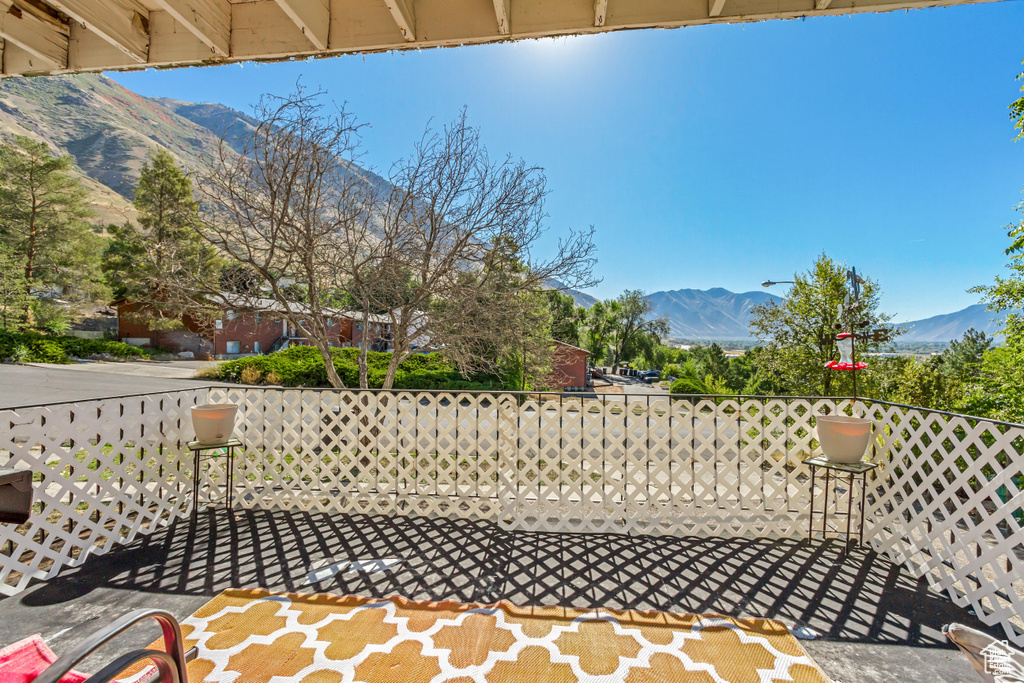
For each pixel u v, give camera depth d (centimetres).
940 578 276
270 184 484
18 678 129
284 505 397
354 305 642
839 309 1144
